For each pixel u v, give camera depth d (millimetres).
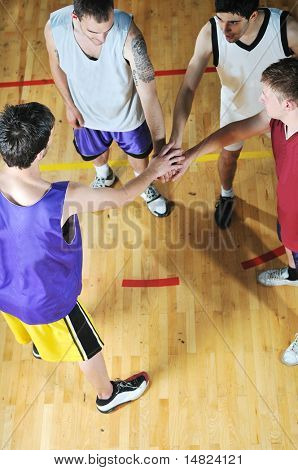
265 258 3281
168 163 2584
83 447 2832
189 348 3057
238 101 2848
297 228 2578
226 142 2615
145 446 2820
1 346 3115
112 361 3043
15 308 2359
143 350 3066
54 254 2191
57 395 2963
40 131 1968
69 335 2510
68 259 2271
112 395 2846
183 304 3182
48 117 2004
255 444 2789
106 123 2984
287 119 2268
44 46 4199
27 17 4359
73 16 2449
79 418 2902
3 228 2109
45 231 2104
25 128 1935
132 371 3010
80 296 3232
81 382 2992
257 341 3053
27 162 1987
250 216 3424
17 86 4027
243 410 2873
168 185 3535
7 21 4355
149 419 2883
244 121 2564
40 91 3990
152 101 2760
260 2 4219
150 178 2502
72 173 3641
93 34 2400
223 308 3158
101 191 2230
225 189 3363
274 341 3047
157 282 3250
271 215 3418
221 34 2584
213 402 2902
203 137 3701
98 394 2836
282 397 2895
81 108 2932
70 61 2674
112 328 3137
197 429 2844
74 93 2854
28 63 4129
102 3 2297
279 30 2559
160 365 3021
